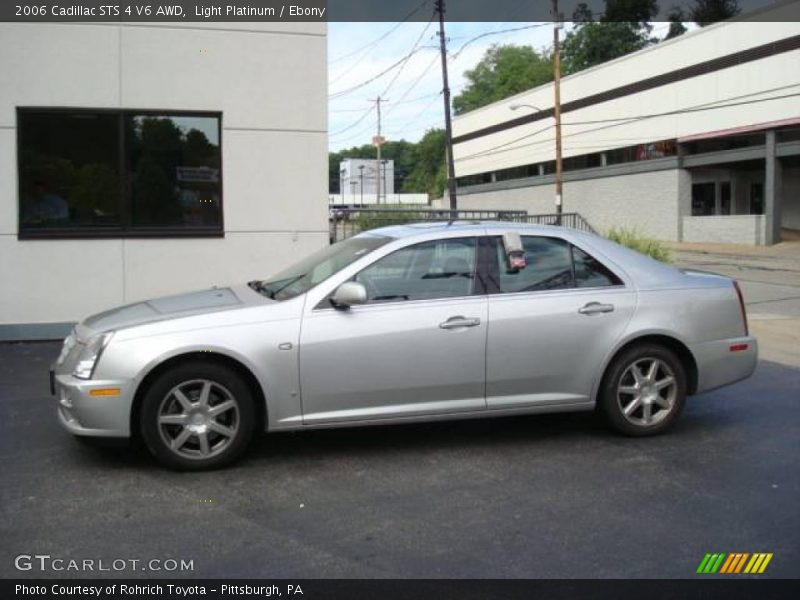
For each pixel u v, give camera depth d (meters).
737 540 4.07
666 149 40.75
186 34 9.63
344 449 5.60
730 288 6.11
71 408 4.93
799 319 12.21
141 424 4.97
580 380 5.67
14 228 9.25
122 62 9.47
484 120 61.81
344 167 107.06
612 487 4.85
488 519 4.34
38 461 5.28
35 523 4.25
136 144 9.62
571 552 3.92
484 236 5.67
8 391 7.18
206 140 9.85
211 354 5.03
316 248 10.20
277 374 5.08
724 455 5.49
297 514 4.41
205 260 9.88
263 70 9.89
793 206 38.84
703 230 38.38
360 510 4.47
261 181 9.98
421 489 4.81
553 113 51.25
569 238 5.86
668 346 5.93
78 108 9.37
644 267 5.97
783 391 7.44
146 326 4.99
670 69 39.62
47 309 9.42
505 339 5.46
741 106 35.34
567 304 5.61
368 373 5.22
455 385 5.41
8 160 9.19
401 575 3.68
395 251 5.46
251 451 5.54
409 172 121.50
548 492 4.76
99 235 9.52
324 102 10.10
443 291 5.47
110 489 4.77
